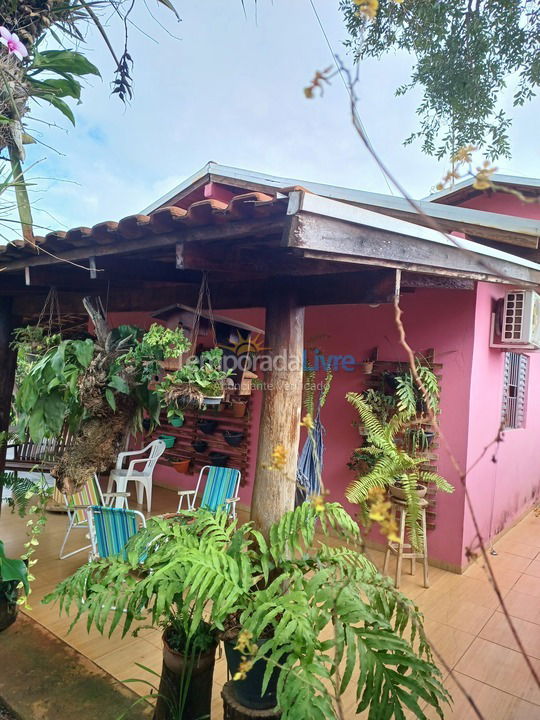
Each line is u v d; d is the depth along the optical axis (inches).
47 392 89.4
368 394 147.8
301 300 93.0
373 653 55.3
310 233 59.4
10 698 79.6
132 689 83.1
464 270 96.5
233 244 72.9
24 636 97.7
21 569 90.6
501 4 108.2
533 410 213.5
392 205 116.6
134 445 240.8
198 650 68.6
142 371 88.6
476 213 107.1
